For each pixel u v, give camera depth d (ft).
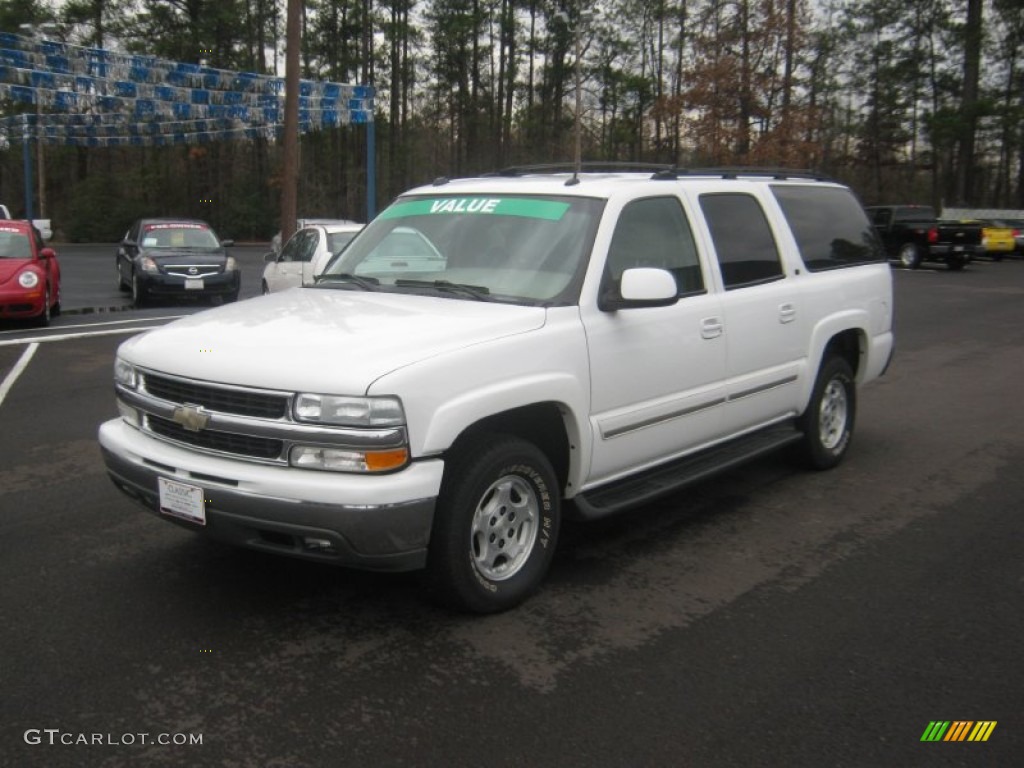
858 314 21.80
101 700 11.48
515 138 197.98
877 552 16.78
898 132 187.21
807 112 134.92
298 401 12.18
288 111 65.98
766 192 20.12
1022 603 14.61
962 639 13.38
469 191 17.61
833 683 12.10
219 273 55.67
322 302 15.35
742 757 10.44
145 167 176.86
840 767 10.30
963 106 158.71
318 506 12.01
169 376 13.35
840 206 22.81
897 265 101.81
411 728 10.94
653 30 192.54
